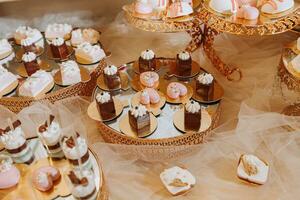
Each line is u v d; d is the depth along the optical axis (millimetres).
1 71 863
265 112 831
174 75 885
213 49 944
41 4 1096
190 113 726
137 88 850
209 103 809
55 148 714
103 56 927
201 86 799
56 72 895
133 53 1034
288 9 777
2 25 1102
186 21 818
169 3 867
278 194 708
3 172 672
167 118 779
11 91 850
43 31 1070
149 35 1092
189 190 716
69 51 962
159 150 745
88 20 1128
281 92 858
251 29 751
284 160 758
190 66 872
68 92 852
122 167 767
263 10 785
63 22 1119
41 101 833
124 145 752
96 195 640
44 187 654
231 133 795
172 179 719
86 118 859
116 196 724
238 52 1024
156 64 917
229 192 719
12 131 711
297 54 792
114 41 1075
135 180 749
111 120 778
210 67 964
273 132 801
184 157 770
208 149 773
